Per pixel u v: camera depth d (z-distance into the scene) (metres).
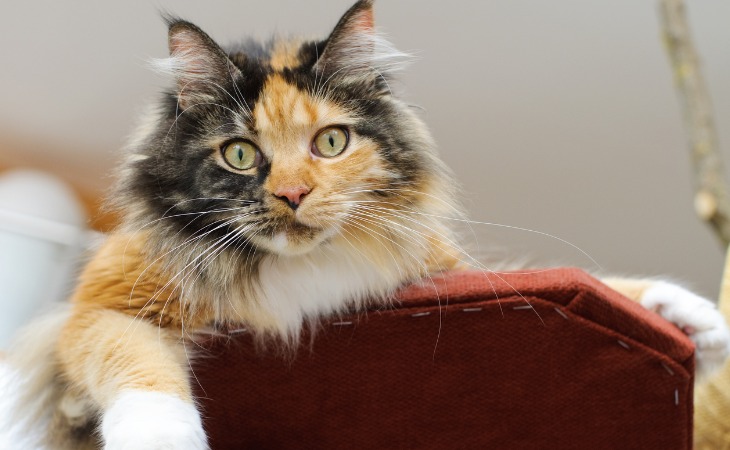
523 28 1.15
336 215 0.79
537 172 1.40
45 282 1.24
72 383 0.79
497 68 1.21
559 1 1.12
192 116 0.81
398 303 0.75
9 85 1.19
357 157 0.80
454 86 1.24
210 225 0.80
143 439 0.71
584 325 0.74
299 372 0.75
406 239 0.82
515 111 1.28
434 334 0.74
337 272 0.80
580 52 1.18
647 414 0.75
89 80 1.17
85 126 1.25
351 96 0.82
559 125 1.31
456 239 0.87
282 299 0.79
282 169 0.78
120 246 0.81
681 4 1.05
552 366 0.74
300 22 1.13
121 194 0.82
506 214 1.48
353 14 0.82
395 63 0.88
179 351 0.78
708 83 1.26
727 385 0.86
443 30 1.16
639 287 0.84
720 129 1.32
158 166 0.81
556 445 0.75
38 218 1.27
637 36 1.16
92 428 0.79
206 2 1.11
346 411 0.75
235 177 0.79
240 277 0.80
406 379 0.75
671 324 0.79
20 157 1.31
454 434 0.75
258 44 0.87
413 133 0.84
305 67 0.82
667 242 1.55
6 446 0.82
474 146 1.35
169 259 0.80
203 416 0.75
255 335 0.77
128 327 0.79
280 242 0.79
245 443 0.75
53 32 1.13
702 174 1.00
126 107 1.21
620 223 1.51
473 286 0.75
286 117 0.80
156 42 1.14
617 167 1.39
